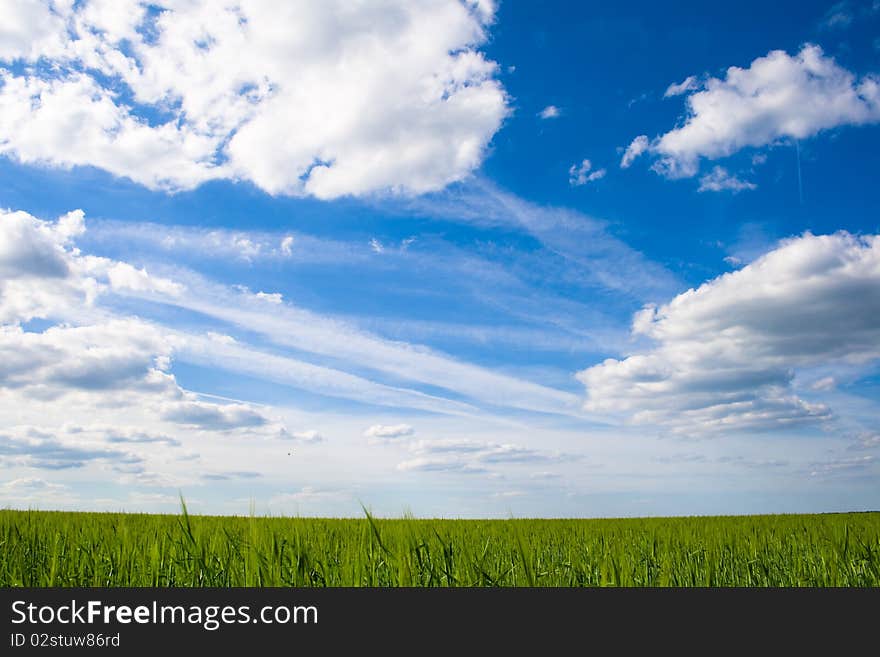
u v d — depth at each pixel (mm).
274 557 5266
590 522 15641
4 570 5703
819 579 6523
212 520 10773
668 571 6059
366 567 5473
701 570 6668
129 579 5527
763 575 6609
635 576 6039
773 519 16078
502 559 6875
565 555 7238
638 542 8336
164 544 5832
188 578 5301
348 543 6402
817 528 10602
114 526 8023
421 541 6355
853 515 17688
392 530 7570
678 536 8781
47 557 6156
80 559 5992
